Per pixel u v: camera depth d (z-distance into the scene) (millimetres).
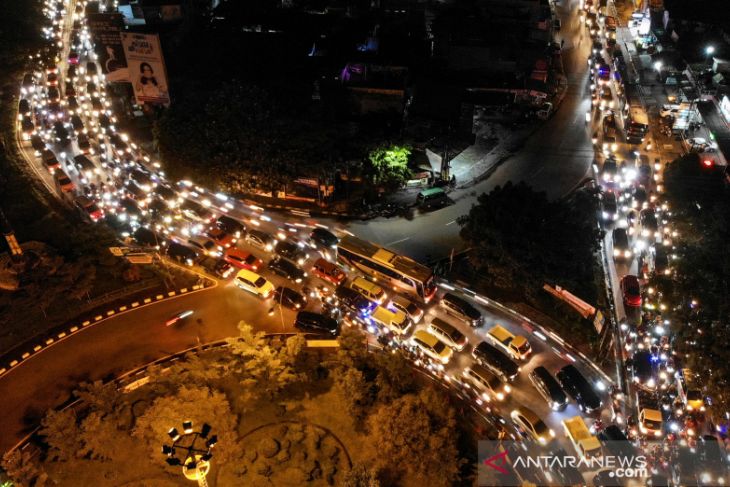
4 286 50625
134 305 50312
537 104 79438
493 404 42375
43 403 42688
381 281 52500
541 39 93188
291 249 54781
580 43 97000
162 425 38625
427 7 99562
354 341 43156
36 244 54906
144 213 59156
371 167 62375
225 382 43219
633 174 63750
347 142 65562
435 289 50844
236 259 53781
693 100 74562
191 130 64125
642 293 49844
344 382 39938
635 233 57750
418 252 55844
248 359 44594
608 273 53531
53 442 37594
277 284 52688
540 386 42656
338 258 54062
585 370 44625
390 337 47344
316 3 99312
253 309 50062
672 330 42938
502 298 50875
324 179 60094
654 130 74875
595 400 41312
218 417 39469
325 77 77188
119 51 71688
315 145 63750
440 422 37281
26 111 75438
